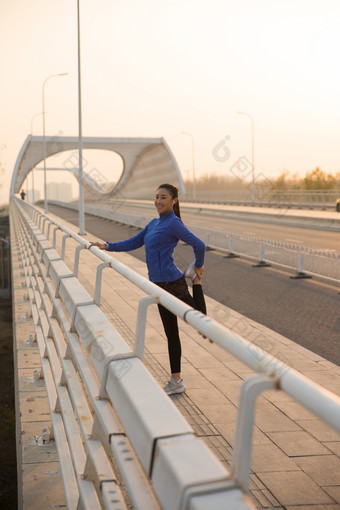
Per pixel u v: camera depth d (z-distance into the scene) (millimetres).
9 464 13625
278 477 3568
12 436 15273
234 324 8828
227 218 42719
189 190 98312
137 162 121250
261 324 8953
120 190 143250
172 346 5164
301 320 9359
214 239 21703
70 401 4039
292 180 70875
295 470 3666
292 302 11055
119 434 2383
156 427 1911
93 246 4953
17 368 6918
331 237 25484
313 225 32656
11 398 18188
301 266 14445
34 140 98312
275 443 4109
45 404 5613
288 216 36250
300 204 50500
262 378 1573
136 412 2096
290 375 1534
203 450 1714
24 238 17641
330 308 10352
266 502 3266
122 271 3572
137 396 2227
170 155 100125
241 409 1599
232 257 19203
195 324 2158
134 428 2098
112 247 5332
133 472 2053
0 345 25438
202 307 5016
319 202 49500
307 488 3424
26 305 10984
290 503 3250
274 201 57375
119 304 10055
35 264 10969
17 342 8195
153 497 1915
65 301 5105
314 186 71000
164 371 5965
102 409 2680
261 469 3684
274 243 17234
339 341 7836
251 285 13352
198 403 4969
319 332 8430
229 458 3789
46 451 4496
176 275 4977
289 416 4668
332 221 31234
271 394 5250
